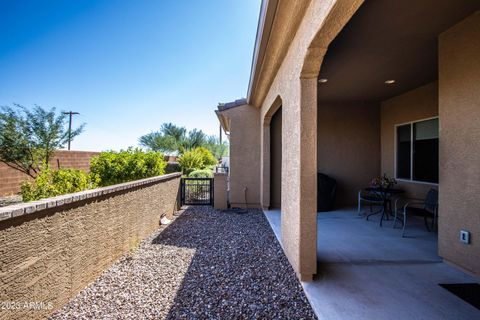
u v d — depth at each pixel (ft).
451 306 8.01
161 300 8.61
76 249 8.98
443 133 11.21
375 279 9.83
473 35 9.82
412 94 20.35
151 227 16.75
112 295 8.92
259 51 13.71
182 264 11.61
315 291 8.96
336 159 24.47
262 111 23.65
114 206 11.80
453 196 10.75
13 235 6.49
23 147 29.25
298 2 9.11
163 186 19.24
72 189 14.06
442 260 11.55
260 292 9.12
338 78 17.43
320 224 18.17
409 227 17.39
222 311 7.98
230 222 19.51
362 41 12.00
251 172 25.09
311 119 9.81
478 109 9.66
